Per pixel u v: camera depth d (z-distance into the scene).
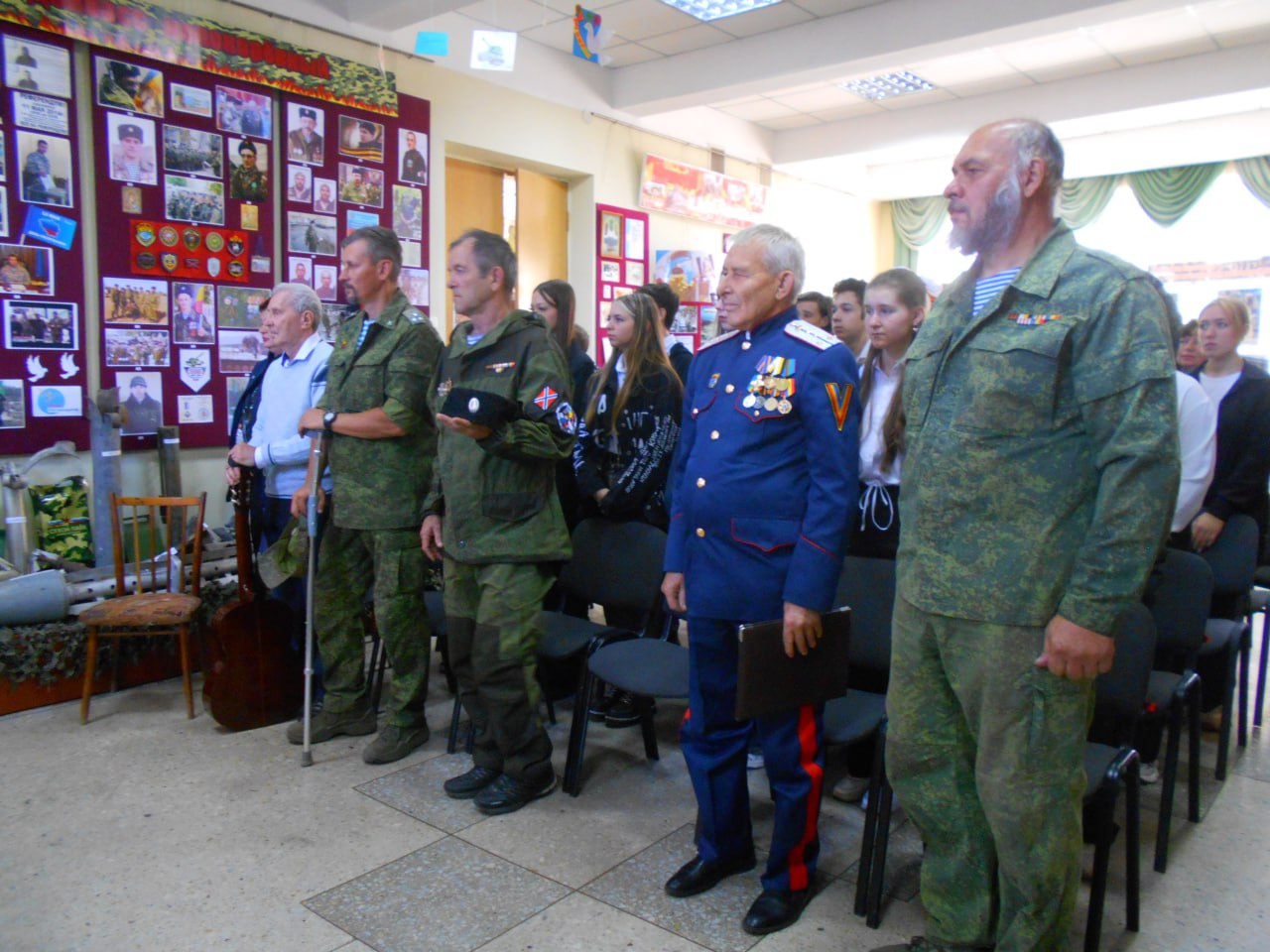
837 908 1.99
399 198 4.96
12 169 3.57
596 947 1.84
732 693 1.99
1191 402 2.43
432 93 5.16
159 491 4.11
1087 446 1.41
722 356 1.98
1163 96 6.39
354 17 4.62
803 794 1.89
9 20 3.49
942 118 7.29
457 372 2.41
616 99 6.41
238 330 4.31
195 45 4.04
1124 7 4.72
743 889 2.06
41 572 3.24
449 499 2.39
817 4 5.36
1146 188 8.16
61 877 2.09
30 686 3.12
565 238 6.46
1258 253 7.88
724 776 2.02
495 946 1.84
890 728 1.67
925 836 1.70
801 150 7.99
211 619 3.03
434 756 2.79
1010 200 1.45
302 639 3.12
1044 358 1.39
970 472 1.46
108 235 3.86
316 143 4.54
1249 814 2.47
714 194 7.31
